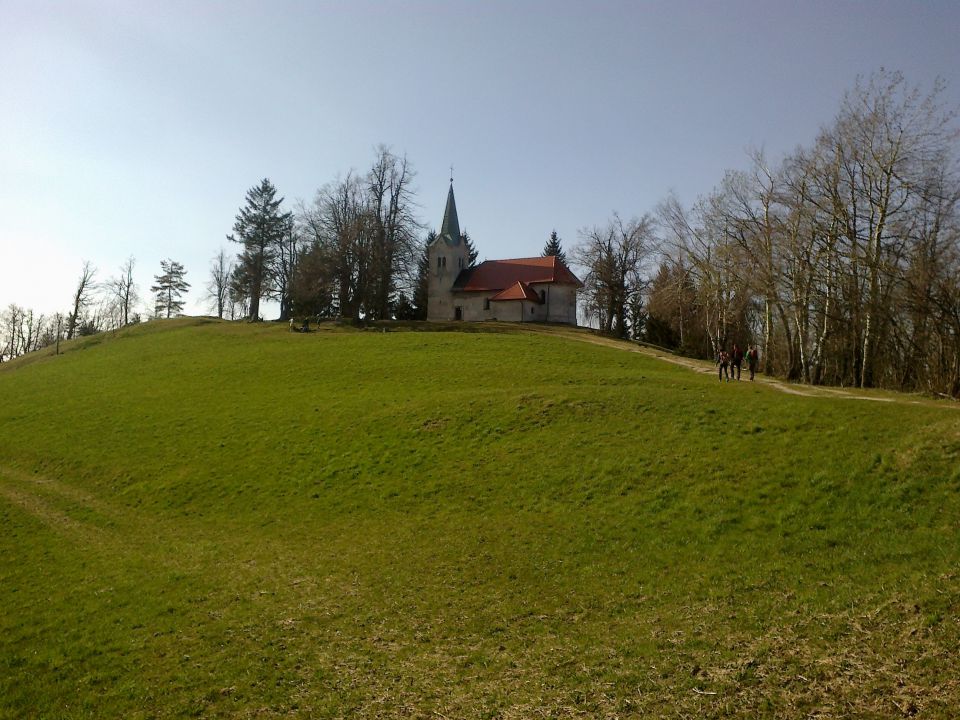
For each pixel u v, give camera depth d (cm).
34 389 5847
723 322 6744
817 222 5175
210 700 1393
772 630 1416
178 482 3238
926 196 4606
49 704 1417
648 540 2048
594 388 3697
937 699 1091
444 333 6806
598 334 8238
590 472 2619
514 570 1972
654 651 1403
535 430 3188
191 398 4812
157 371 5909
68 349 8512
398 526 2452
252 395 4734
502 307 9388
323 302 9619
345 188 9162
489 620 1683
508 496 2561
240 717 1322
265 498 2927
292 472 3162
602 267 9025
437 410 3653
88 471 3606
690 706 1185
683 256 7106
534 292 9500
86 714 1367
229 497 2997
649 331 9188
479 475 2791
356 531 2464
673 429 2908
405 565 2095
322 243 9106
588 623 1608
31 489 3425
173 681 1478
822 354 5666
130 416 4503
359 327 8125
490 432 3253
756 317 8000
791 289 5459
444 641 1592
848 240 4962
